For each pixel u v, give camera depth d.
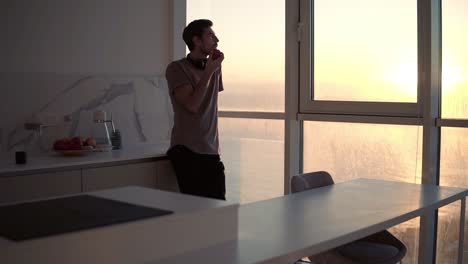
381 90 3.88
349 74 4.02
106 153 3.67
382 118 3.82
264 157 4.44
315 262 2.86
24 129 3.63
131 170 3.54
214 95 3.57
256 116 4.43
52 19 3.78
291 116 4.20
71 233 1.51
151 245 1.65
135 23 4.29
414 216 2.57
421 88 3.63
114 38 4.15
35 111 3.69
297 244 1.96
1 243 1.43
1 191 2.97
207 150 3.53
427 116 3.60
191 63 3.53
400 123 3.73
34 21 3.69
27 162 3.25
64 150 3.55
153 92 4.39
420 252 3.71
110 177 3.43
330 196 2.90
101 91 4.05
